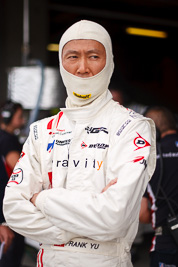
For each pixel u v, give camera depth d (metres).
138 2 8.15
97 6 8.18
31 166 1.70
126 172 1.51
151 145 1.68
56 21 9.02
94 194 1.52
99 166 1.58
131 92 8.63
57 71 4.54
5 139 3.02
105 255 1.56
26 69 4.41
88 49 1.62
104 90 1.68
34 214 1.57
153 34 10.55
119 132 1.60
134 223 1.60
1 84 7.16
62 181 1.62
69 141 1.66
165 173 2.41
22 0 7.30
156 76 11.60
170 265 2.36
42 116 4.66
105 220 1.46
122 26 9.75
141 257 4.44
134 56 11.31
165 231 2.38
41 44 7.48
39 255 1.65
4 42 7.23
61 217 1.51
